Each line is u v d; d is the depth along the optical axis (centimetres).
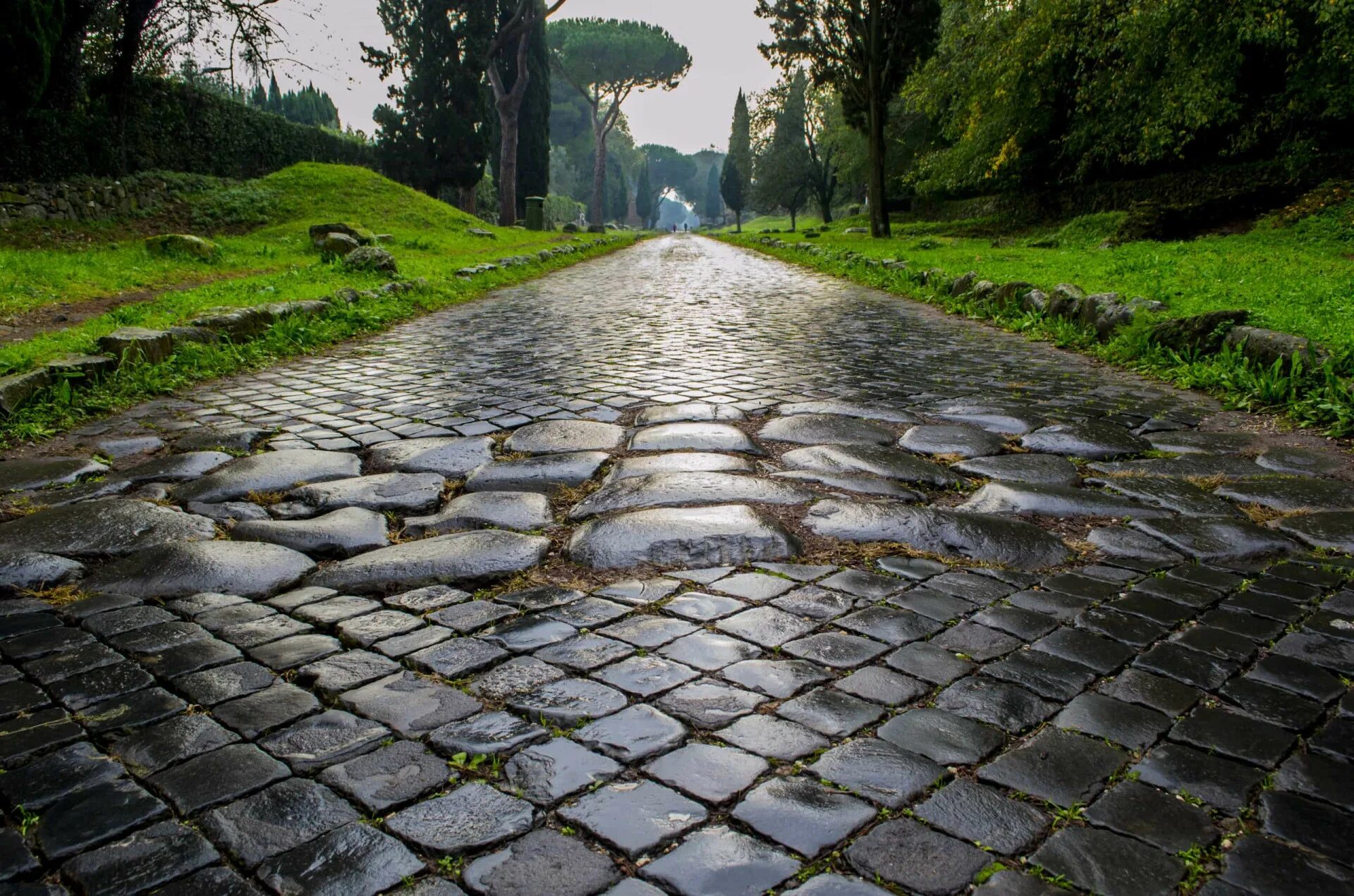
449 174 3516
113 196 1991
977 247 2133
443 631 266
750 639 258
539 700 225
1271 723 212
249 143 2800
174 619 277
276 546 337
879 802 184
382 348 833
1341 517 357
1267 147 2125
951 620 270
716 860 168
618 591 295
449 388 644
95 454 471
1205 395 602
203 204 2238
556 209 6612
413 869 167
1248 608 279
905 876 163
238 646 259
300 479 425
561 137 8319
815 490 402
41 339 737
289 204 2444
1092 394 610
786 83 5469
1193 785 189
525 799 186
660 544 328
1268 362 604
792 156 5525
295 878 165
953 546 333
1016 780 191
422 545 335
